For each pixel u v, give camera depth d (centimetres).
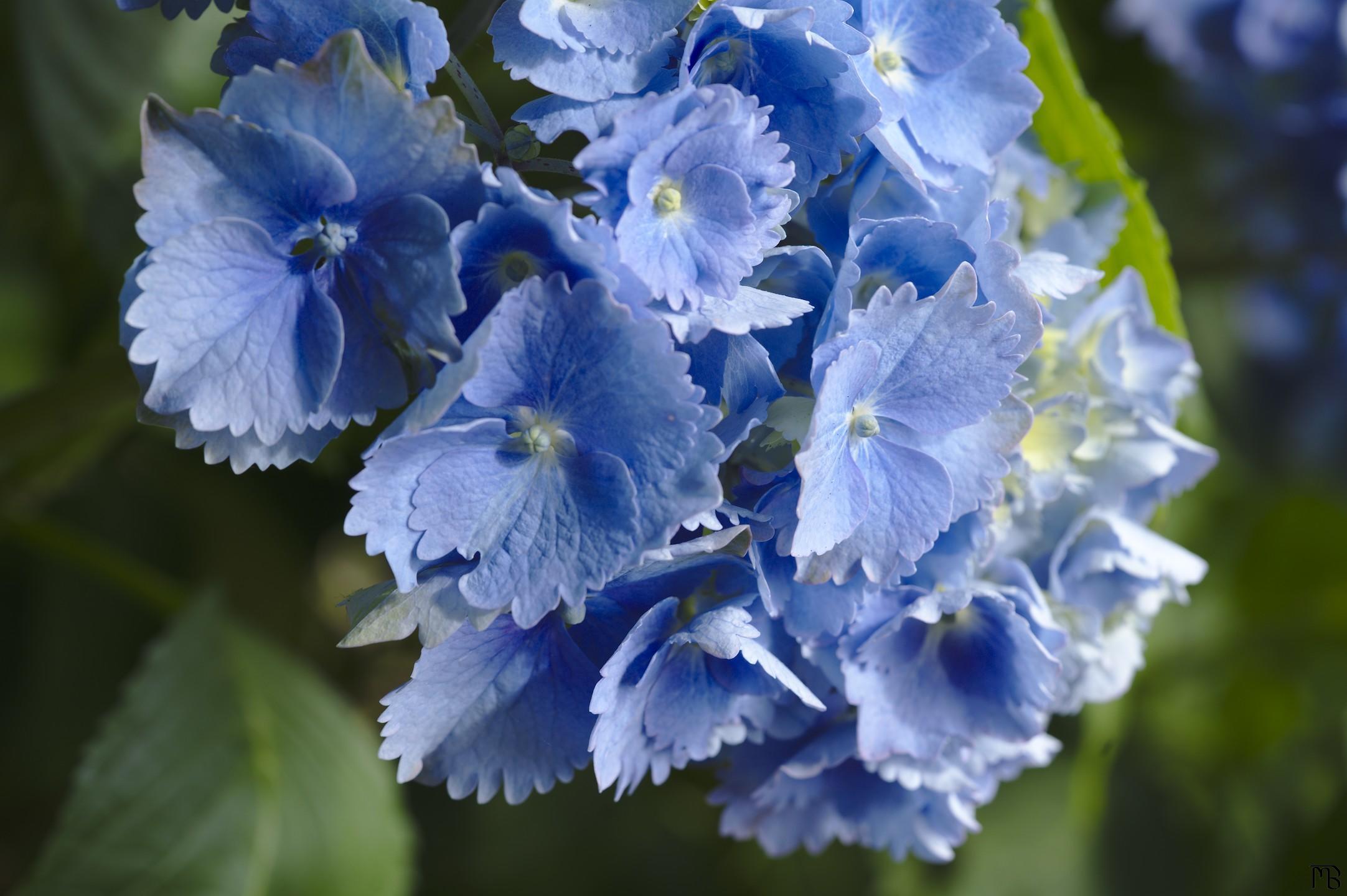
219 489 76
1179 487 56
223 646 65
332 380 47
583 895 78
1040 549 54
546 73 47
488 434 47
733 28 47
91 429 66
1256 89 74
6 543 77
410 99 46
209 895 60
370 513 47
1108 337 54
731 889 79
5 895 72
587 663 50
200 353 46
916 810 55
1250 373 84
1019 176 55
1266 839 79
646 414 47
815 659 51
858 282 49
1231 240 78
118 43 65
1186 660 80
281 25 47
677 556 48
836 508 48
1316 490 82
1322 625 80
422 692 49
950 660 52
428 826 79
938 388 49
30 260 74
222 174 46
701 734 51
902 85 50
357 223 46
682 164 47
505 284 47
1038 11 54
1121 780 77
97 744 61
